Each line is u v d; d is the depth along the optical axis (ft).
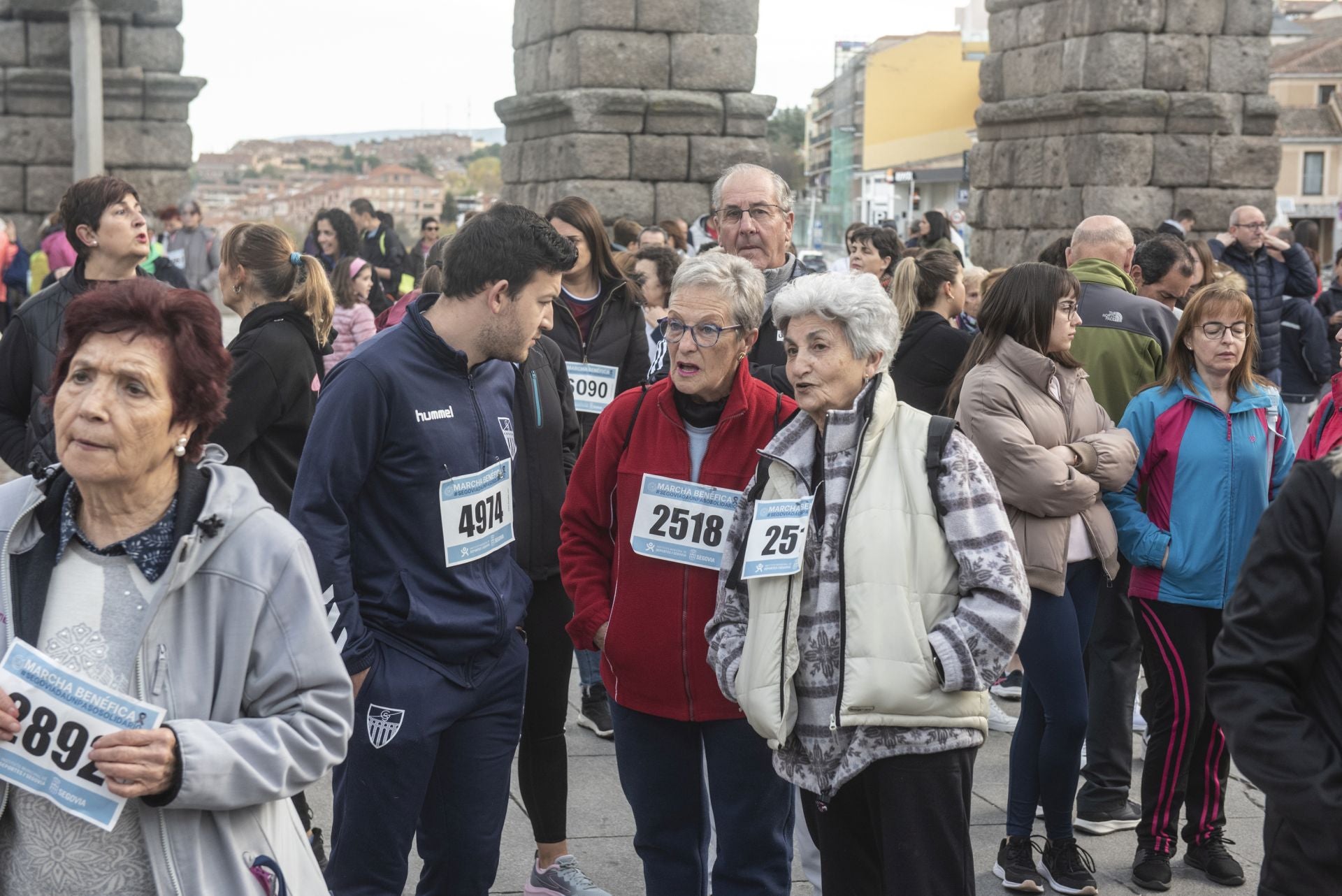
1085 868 14.39
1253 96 48.49
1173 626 14.48
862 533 9.76
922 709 9.57
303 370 13.39
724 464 11.28
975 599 9.63
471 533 10.96
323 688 7.52
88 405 6.92
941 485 9.82
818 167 224.12
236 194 614.75
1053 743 14.10
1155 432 14.85
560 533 13.52
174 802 6.88
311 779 7.45
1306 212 177.37
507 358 11.02
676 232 38.22
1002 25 53.47
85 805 6.87
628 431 11.69
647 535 11.34
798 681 10.05
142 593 7.20
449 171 637.30
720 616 10.71
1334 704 7.74
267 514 7.52
